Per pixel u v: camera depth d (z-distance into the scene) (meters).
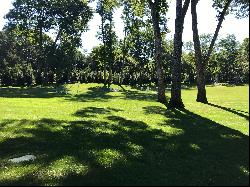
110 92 46.94
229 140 13.34
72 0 75.38
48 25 75.19
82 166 9.93
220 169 9.56
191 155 11.07
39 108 23.56
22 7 75.62
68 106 25.31
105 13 76.44
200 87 31.69
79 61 102.31
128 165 9.97
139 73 86.44
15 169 9.82
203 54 113.19
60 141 13.07
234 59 119.44
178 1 25.61
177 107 25.48
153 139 13.41
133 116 19.86
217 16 32.84
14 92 45.19
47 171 9.56
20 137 13.78
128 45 82.00
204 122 17.84
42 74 76.62
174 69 25.70
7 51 96.81
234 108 25.55
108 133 14.48
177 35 25.77
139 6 35.41
